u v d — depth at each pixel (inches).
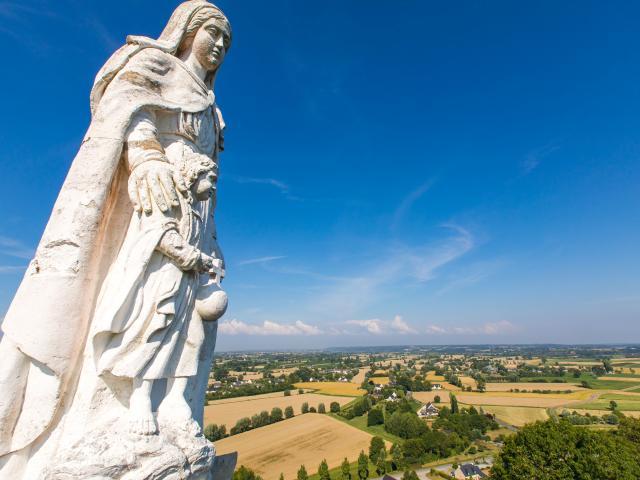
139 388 174.4
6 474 167.9
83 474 147.2
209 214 246.1
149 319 181.0
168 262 190.5
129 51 228.8
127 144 209.6
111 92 213.8
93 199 193.8
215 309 203.0
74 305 182.7
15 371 175.0
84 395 171.3
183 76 243.6
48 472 148.5
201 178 215.5
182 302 193.2
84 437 158.4
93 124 208.5
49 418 171.9
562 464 895.1
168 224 192.1
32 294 178.5
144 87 222.7
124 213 214.8
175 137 234.4
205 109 248.5
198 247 210.7
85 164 198.7
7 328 176.4
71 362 180.2
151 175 198.1
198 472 172.4
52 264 183.3
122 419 169.9
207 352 228.5
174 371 190.5
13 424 172.4
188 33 261.6
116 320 174.1
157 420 176.6
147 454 159.0
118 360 173.3
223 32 269.4
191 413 187.5
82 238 188.4
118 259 193.8
